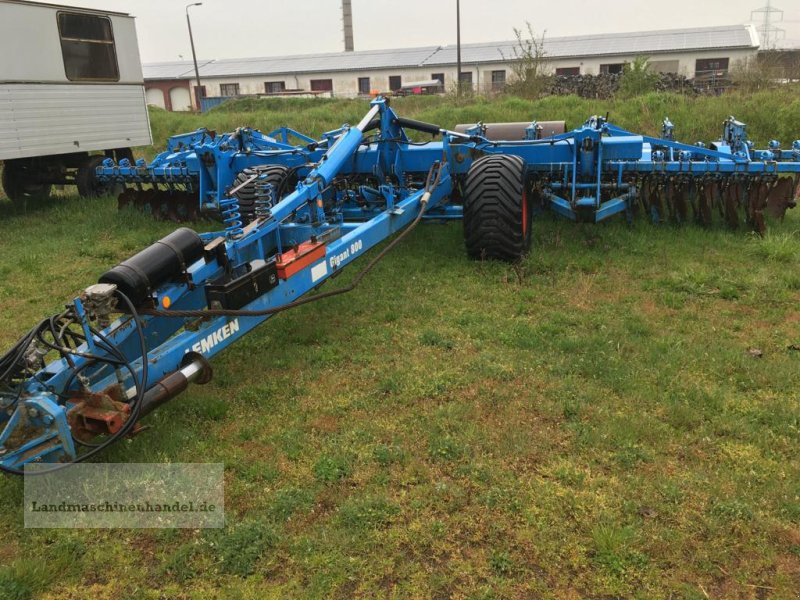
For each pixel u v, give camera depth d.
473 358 4.01
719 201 6.82
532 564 2.44
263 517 2.68
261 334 4.47
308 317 4.73
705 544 2.50
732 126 7.87
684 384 3.61
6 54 9.07
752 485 2.79
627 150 6.25
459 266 5.73
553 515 2.65
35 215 9.27
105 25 10.70
